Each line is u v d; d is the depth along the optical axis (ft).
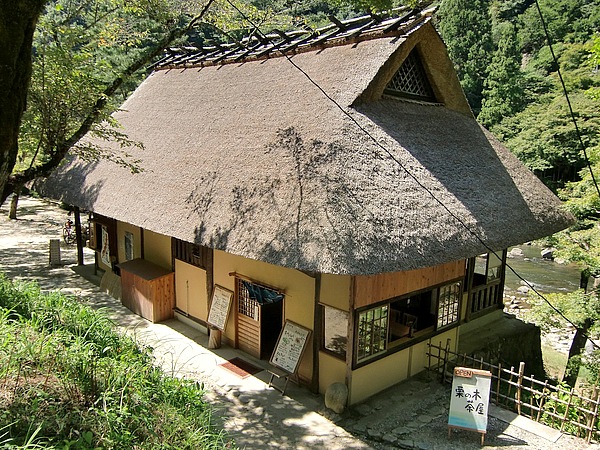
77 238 48.21
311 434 21.88
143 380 16.87
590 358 30.73
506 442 21.42
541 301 34.42
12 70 15.70
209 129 33.32
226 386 26.05
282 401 24.76
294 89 30.37
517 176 32.94
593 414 21.67
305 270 20.29
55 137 25.31
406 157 25.95
